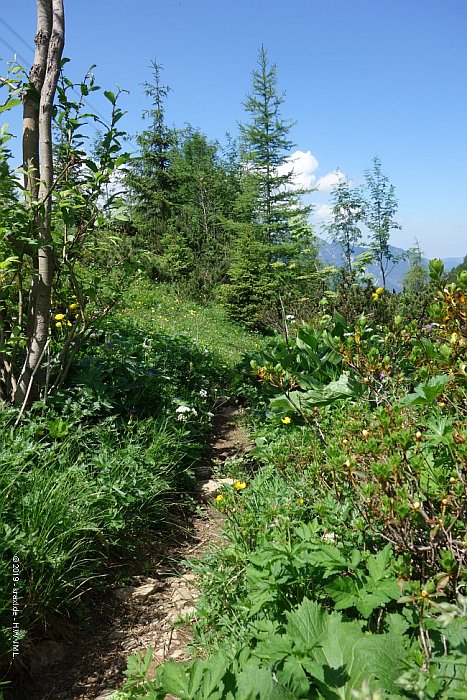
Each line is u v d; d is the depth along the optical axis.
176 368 7.30
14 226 4.21
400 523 1.96
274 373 2.84
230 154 55.72
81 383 4.94
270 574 2.44
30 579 2.90
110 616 3.20
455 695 1.51
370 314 8.34
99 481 3.80
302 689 1.74
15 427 4.19
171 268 21.77
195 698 1.72
